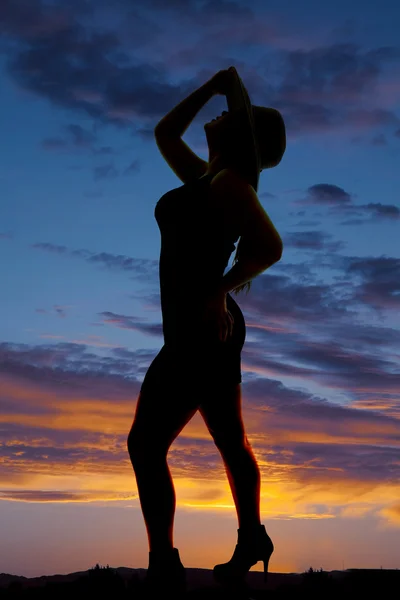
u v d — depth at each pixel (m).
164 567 2.66
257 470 2.94
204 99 3.23
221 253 2.78
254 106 3.13
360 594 2.73
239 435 2.90
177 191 2.87
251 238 2.72
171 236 2.82
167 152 3.28
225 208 2.73
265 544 2.90
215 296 2.74
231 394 2.85
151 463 2.73
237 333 2.89
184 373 2.73
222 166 2.86
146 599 2.64
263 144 3.07
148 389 2.78
